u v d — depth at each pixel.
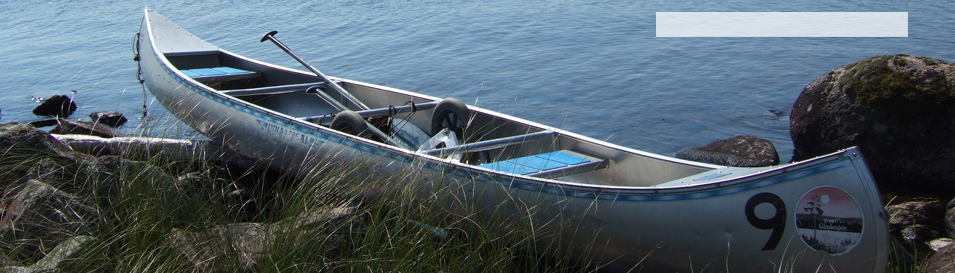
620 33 13.41
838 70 6.37
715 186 3.73
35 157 4.27
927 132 5.75
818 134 6.34
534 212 4.15
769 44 12.28
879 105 5.90
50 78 10.75
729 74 10.31
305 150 5.36
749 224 3.70
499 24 14.38
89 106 9.16
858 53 11.56
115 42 13.34
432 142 5.38
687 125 8.16
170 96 6.81
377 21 14.91
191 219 3.71
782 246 3.67
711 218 3.77
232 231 3.63
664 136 7.84
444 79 10.39
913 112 5.77
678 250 3.89
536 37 13.14
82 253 3.31
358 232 3.79
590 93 9.50
